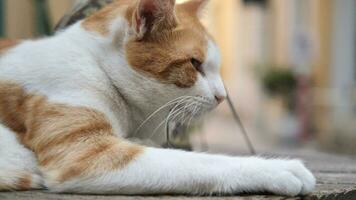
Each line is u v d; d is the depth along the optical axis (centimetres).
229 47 343
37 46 66
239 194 58
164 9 63
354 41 240
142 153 58
